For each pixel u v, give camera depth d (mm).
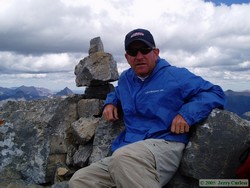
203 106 1352
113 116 1661
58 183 1753
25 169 1944
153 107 1421
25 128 2020
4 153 1982
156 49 1488
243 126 1371
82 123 1949
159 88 1425
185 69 1468
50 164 1954
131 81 1548
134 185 1171
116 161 1206
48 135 1993
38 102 2137
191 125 1346
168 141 1372
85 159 1872
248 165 1210
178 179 1405
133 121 1498
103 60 2025
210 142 1360
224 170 1332
